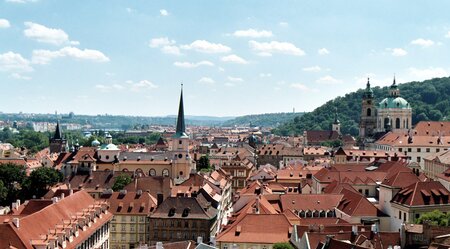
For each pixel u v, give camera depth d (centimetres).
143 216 18562
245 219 14475
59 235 12169
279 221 14325
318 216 17150
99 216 15700
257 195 18450
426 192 15962
